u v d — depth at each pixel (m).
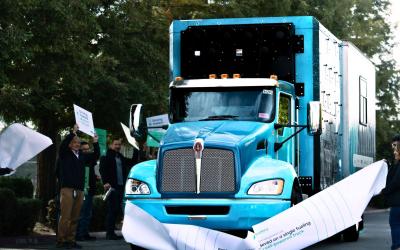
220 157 12.25
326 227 10.19
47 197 24.78
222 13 29.19
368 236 20.12
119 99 23.44
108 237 17.61
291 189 12.26
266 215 12.05
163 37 25.72
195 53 15.31
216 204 12.12
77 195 15.33
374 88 22.91
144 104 24.36
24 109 22.20
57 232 16.42
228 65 15.24
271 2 31.31
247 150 12.45
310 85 15.30
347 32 46.25
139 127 13.99
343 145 18.55
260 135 12.98
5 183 21.36
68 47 20.22
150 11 25.70
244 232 12.41
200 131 12.80
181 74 15.35
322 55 15.95
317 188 15.45
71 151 15.25
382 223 26.89
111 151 17.64
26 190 21.83
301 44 15.36
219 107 13.88
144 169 12.77
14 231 17.69
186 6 28.61
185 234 10.56
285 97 14.44
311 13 40.34
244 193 12.16
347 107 18.56
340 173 18.25
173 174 12.37
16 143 11.53
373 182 10.16
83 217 17.50
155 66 25.23
